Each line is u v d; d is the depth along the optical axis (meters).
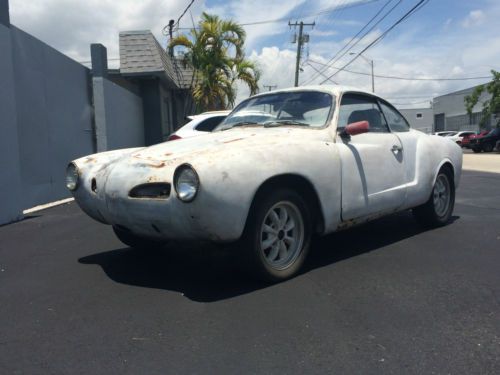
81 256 5.07
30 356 2.81
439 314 3.25
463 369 2.55
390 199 4.87
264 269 3.78
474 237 5.36
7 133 7.54
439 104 58.06
